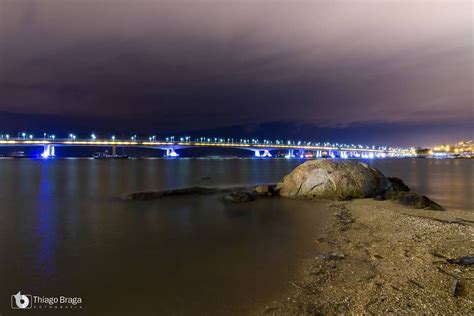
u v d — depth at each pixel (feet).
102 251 43.34
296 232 53.16
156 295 30.48
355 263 37.93
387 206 74.64
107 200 90.17
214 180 167.32
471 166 396.16
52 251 43.42
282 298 29.68
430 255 38.60
